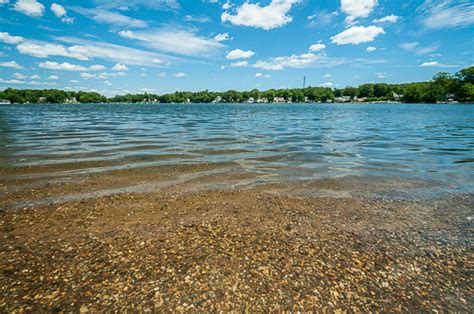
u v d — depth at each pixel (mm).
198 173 8812
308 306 3271
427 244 4719
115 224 5223
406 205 6422
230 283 3613
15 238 4629
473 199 6816
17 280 3588
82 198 6480
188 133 19953
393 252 4461
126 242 4574
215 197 6727
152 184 7613
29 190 6934
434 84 137750
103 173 8594
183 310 3154
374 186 7758
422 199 6809
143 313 3094
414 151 13258
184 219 5488
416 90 145750
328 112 63688
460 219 5703
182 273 3781
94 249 4348
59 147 13039
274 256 4246
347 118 41625
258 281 3668
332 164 10344
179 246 4477
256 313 3146
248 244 4582
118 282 3582
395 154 12453
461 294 3527
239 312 3154
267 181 8070
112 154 11508
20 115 43188
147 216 5594
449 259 4285
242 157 11352
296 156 11758
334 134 20406
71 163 9797
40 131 20328
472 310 3260
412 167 9969
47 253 4207
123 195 6730
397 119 39062
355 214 5891
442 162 10820
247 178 8344
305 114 54375
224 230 5059
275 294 3443
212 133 20094
